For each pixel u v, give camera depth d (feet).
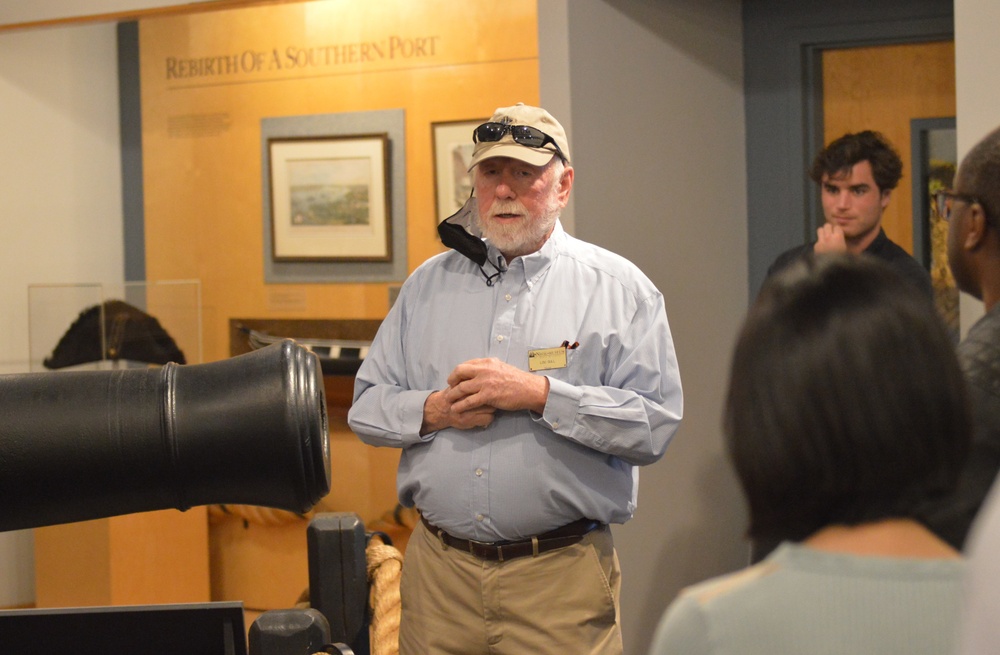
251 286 13.44
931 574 2.76
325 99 12.74
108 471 5.57
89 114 14.39
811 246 10.23
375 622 7.44
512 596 7.53
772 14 12.15
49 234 14.53
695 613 2.89
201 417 5.62
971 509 4.58
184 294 13.02
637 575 10.98
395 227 12.54
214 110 13.43
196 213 13.66
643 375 7.69
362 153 12.58
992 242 5.40
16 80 14.14
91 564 12.98
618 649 7.77
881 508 2.89
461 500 7.60
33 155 14.33
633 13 10.96
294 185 13.04
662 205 11.30
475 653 7.72
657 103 11.25
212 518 13.62
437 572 7.81
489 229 7.85
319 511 13.01
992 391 4.78
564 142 7.97
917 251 11.88
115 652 5.80
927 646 2.66
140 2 12.14
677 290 11.50
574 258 8.05
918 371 2.88
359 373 8.45
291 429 5.63
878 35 11.78
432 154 12.21
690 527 11.56
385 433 7.87
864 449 2.86
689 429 11.60
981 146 5.46
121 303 12.78
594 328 7.77
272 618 5.62
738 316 12.32
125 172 14.46
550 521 7.53
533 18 11.49
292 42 12.85
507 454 7.53
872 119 12.03
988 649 2.28
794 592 2.81
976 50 8.18
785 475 2.94
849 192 9.80
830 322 2.95
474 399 7.38
